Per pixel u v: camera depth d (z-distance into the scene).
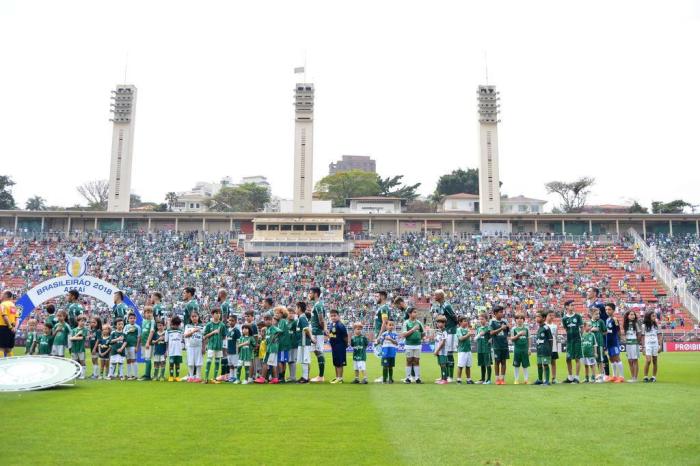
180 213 68.81
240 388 16.38
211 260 63.25
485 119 77.06
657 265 60.78
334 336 18.33
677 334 47.41
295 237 67.25
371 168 172.00
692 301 52.44
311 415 11.49
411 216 69.62
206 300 53.69
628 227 70.38
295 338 18.53
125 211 70.88
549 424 10.42
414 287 57.62
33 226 68.56
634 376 18.92
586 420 10.77
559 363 29.70
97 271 59.50
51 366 16.41
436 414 11.57
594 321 18.98
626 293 56.38
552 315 19.31
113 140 74.75
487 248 66.00
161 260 62.72
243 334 18.59
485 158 76.69
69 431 9.85
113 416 11.33
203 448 8.66
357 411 11.98
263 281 58.69
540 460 7.92
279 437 9.43
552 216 69.25
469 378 18.64
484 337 18.88
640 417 11.05
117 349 19.61
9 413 11.64
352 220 70.50
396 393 15.07
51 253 63.09
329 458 8.09
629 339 19.09
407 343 18.62
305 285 58.03
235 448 8.67
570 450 8.46
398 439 9.27
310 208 74.69
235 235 69.19
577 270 61.25
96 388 16.11
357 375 18.22
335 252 65.94
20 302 24.00
